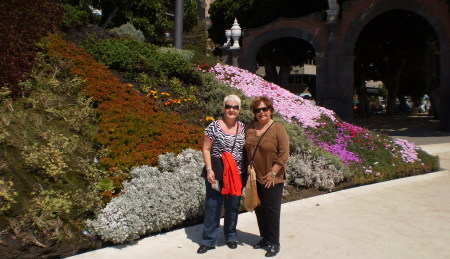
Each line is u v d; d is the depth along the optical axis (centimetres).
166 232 502
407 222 535
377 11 2311
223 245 461
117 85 883
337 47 2419
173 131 736
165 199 502
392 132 2059
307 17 2527
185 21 2409
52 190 492
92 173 553
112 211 466
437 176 870
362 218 553
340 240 471
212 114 923
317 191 719
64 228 445
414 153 996
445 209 596
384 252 436
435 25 2112
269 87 1173
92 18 1841
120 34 1306
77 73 857
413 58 3319
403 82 4406
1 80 721
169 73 1052
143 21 1891
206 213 444
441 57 2108
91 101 782
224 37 3309
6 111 657
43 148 557
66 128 677
